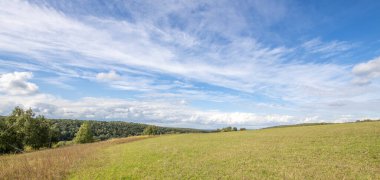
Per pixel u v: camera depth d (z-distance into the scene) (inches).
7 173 766.5
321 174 631.2
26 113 2942.9
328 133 1628.9
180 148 1387.8
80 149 1637.6
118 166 875.4
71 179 696.4
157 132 5275.6
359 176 596.7
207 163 866.1
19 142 2812.5
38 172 763.4
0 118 2733.8
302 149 1066.1
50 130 3341.5
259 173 681.6
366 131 1501.0
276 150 1091.3
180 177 676.1
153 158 1042.1
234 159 922.1
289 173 655.8
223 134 2620.6
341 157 838.5
